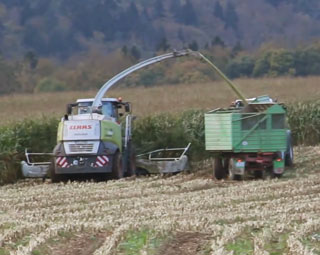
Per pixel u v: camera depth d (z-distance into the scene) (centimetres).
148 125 6353
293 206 3672
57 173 5291
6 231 3086
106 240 2873
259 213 3475
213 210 3638
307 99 8138
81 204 4031
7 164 5641
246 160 5138
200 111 7038
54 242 2933
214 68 5738
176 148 6053
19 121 6594
